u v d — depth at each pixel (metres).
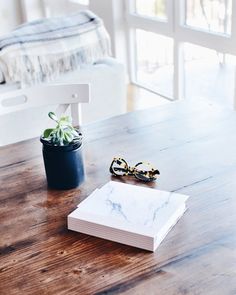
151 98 3.96
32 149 1.55
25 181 1.35
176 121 1.69
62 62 2.64
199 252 1.02
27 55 2.51
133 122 1.70
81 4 4.58
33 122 2.58
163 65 3.94
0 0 5.05
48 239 1.09
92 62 2.79
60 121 1.29
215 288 0.92
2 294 0.93
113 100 2.87
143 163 1.39
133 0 3.96
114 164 1.39
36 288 0.94
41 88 1.76
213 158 1.42
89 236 1.09
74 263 1.01
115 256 1.02
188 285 0.93
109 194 1.21
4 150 1.55
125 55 4.22
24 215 1.19
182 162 1.41
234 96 3.23
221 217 1.14
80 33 2.71
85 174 1.36
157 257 1.01
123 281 0.95
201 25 3.38
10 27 5.22
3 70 2.50
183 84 3.76
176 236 1.07
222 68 3.35
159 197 1.19
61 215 1.18
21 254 1.04
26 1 5.06
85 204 1.17
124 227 1.06
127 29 4.12
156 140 1.56
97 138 1.59
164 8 3.68
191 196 1.23
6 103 1.79
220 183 1.29
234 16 3.02
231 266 0.97
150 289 0.92
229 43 3.13
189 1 3.41
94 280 0.95
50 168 1.28
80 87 1.76
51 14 5.09
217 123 1.66
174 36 3.61
